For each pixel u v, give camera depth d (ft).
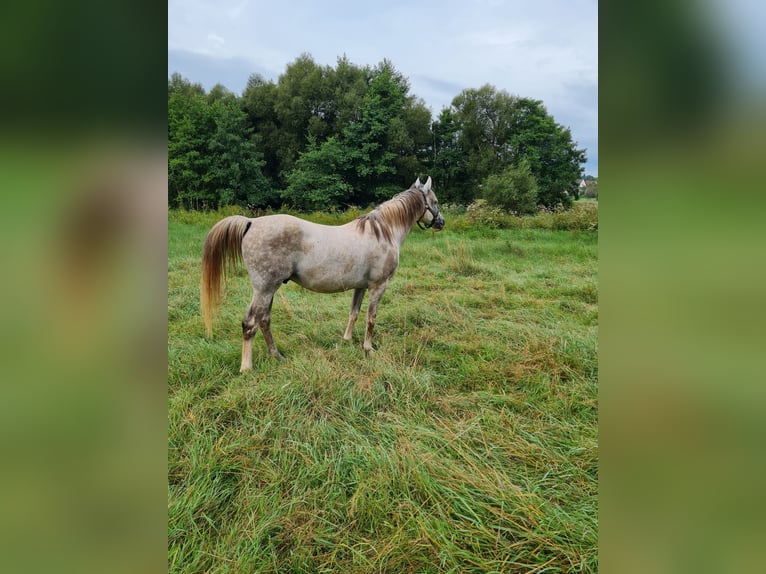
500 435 7.30
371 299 10.89
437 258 20.76
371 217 10.71
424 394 8.68
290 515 5.66
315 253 9.87
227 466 6.46
